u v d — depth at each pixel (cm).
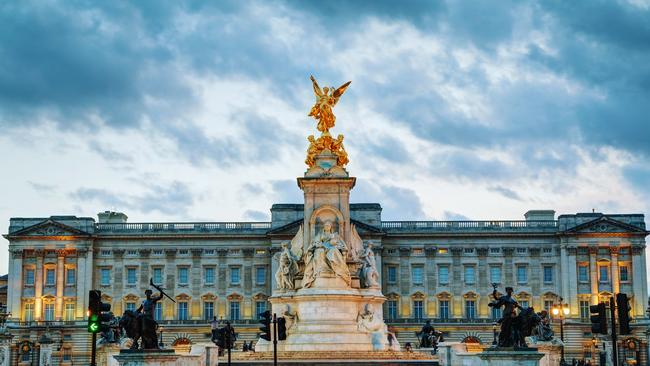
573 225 16012
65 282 15962
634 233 15850
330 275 7731
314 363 6944
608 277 15875
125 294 16012
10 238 15950
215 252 16138
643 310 15688
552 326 15712
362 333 7644
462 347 7306
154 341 5922
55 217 16125
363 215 16038
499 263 16088
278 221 16000
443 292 15988
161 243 16150
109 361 7962
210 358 7025
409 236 16075
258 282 16025
